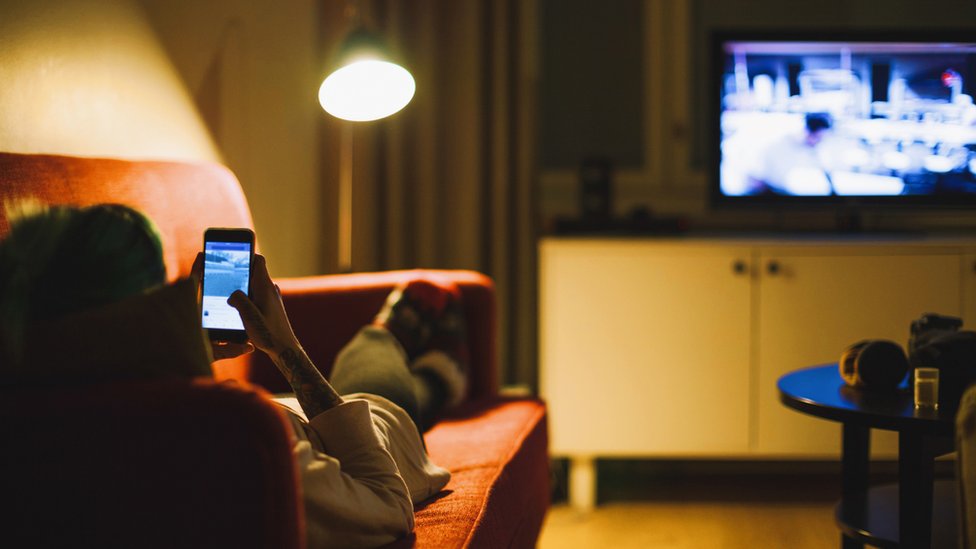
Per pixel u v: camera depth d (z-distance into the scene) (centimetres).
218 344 125
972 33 283
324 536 100
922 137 286
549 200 328
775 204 289
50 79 162
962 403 110
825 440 268
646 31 331
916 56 286
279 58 269
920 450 148
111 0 181
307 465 99
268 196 260
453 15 309
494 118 309
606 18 332
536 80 323
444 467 152
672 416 271
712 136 289
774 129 288
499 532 134
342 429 112
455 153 309
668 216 315
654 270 271
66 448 81
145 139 194
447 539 115
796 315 270
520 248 311
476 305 219
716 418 270
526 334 310
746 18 330
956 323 177
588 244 271
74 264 85
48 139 162
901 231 311
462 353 201
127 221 88
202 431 80
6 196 128
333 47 308
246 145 244
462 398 203
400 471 128
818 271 269
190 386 81
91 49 174
